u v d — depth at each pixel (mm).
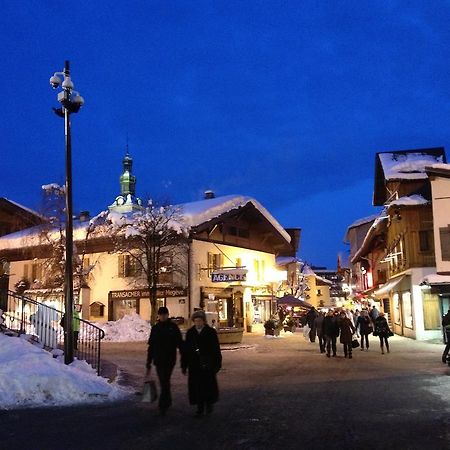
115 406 10047
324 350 22062
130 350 22734
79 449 7000
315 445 7020
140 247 35344
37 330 16234
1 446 7199
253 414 9148
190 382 9117
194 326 9266
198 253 36625
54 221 35594
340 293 74188
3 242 42094
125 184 77500
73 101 13773
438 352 21531
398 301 35156
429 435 7496
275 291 47125
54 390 10531
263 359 19422
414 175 32969
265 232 45406
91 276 38406
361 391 11609
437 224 27438
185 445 7082
